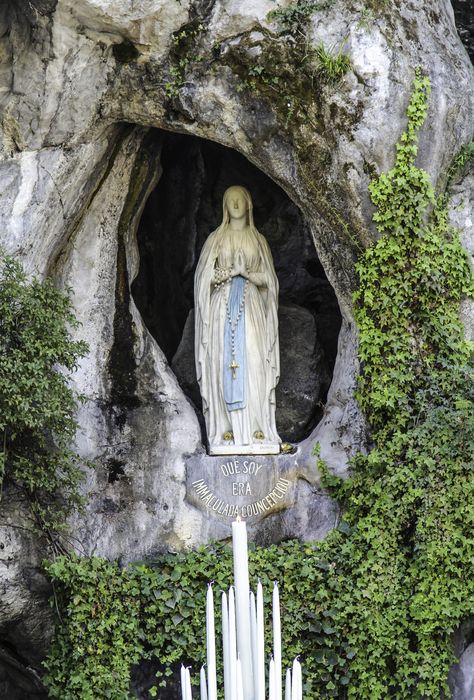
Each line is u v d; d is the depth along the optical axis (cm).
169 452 1534
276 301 1570
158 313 1705
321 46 1402
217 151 1756
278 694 806
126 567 1479
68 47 1412
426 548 1391
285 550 1475
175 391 1561
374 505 1428
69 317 1402
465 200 1458
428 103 1410
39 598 1441
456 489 1395
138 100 1465
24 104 1439
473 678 1423
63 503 1450
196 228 1759
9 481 1408
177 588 1450
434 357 1433
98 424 1523
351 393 1499
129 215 1581
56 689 1410
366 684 1420
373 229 1429
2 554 1406
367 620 1412
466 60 1495
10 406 1339
